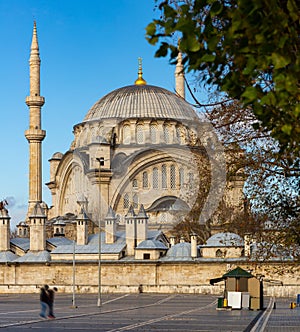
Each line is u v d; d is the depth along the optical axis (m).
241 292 81.56
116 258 132.38
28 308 87.75
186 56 15.55
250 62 14.70
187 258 129.62
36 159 176.25
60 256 135.00
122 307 88.75
